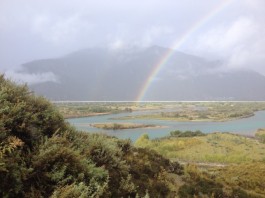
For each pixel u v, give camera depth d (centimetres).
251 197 1107
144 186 760
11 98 612
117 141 1003
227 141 6131
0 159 446
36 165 497
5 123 527
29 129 562
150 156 1077
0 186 437
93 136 827
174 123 12731
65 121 734
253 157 4769
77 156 562
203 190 958
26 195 452
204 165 4253
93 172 577
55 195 453
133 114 18488
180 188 916
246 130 10000
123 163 777
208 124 12394
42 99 686
